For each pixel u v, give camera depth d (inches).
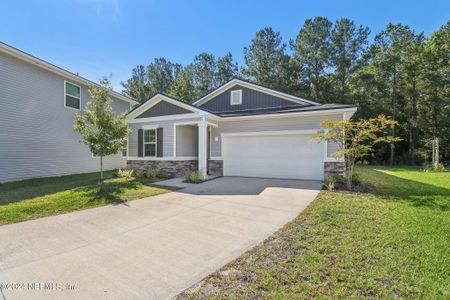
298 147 448.1
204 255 152.1
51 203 268.4
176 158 494.3
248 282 120.0
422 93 1024.9
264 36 1128.2
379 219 211.3
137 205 274.8
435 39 987.9
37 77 480.4
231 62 1285.7
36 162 477.1
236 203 279.9
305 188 359.3
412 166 901.8
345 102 1058.7
